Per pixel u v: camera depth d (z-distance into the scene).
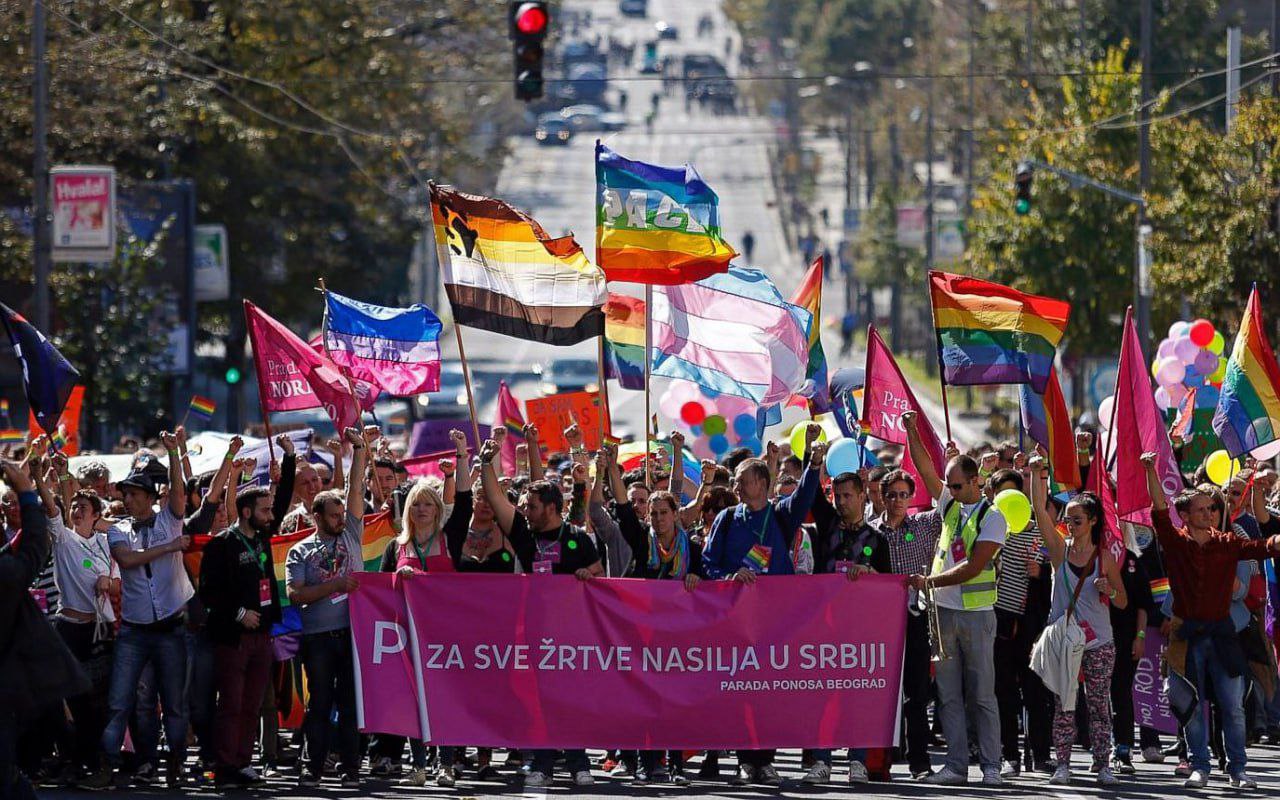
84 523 42.47
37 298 97.19
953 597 40.78
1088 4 187.88
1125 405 43.00
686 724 40.91
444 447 70.62
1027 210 114.31
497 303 44.38
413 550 41.69
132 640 41.22
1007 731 43.88
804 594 41.12
